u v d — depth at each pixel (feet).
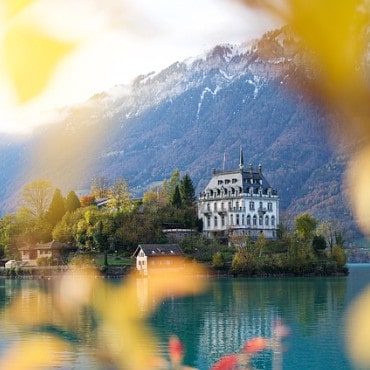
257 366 172.76
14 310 337.31
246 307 383.65
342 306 371.15
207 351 228.02
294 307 379.14
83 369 171.22
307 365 198.08
